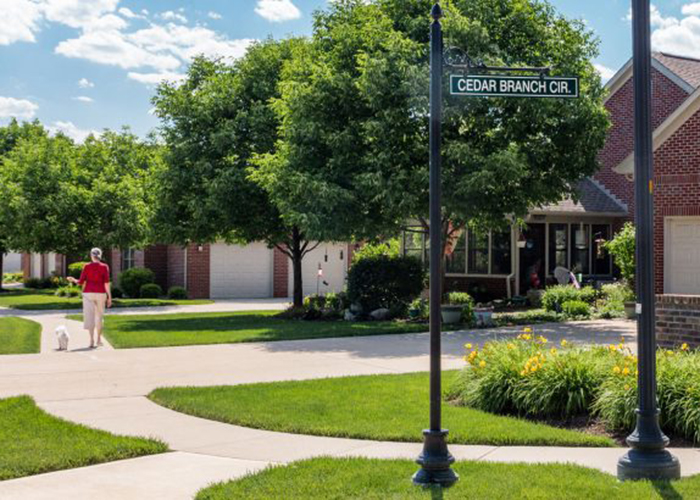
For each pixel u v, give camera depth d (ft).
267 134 74.79
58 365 41.04
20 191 97.91
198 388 33.40
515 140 59.16
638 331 20.21
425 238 91.04
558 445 24.21
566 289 73.05
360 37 62.18
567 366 28.84
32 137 128.06
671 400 25.63
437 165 19.80
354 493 18.71
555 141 60.39
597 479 19.70
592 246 90.38
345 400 30.58
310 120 61.00
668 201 61.77
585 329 58.08
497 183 57.00
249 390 32.94
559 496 18.02
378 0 65.05
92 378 36.91
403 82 55.21
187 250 111.96
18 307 89.71
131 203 99.04
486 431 25.35
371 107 58.03
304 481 19.71
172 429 26.43
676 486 18.79
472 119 57.47
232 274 114.21
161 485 20.08
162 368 40.06
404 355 44.73
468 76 20.47
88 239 99.35
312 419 27.22
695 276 61.21
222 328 62.39
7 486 19.94
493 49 56.95
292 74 66.85
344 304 76.59
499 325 62.28
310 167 61.57
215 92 77.15
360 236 62.54
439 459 19.52
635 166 20.20
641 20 20.04
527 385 28.58
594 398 27.89
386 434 25.02
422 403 29.99
